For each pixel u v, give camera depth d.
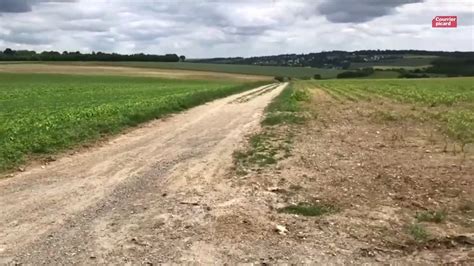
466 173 10.09
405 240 6.32
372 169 10.60
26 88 62.53
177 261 5.74
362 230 6.71
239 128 18.91
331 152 12.80
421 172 10.25
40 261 5.76
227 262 5.71
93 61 151.25
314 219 7.19
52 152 13.05
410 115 22.77
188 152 13.41
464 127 17.44
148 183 9.66
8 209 7.87
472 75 140.12
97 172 10.79
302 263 5.68
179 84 82.00
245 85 81.12
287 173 10.21
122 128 18.66
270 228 6.80
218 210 7.64
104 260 5.77
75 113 23.34
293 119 20.91
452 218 7.20
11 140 13.95
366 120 21.23
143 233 6.66
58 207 7.97
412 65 169.75
